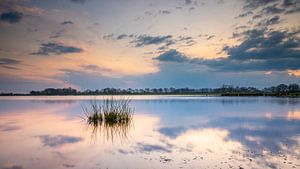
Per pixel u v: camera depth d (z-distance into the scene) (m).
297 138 8.59
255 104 27.80
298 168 5.41
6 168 5.59
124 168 5.52
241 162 5.86
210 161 5.95
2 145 7.88
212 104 28.50
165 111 19.88
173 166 5.61
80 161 6.08
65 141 8.47
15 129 11.09
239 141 8.20
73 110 21.28
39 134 9.80
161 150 7.09
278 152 6.70
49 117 15.99
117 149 7.27
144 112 19.11
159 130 10.62
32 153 6.83
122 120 14.05
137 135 9.51
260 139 8.48
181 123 12.80
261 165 5.62
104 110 14.52
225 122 13.02
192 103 31.05
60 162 6.02
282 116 15.66
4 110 21.41
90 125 12.38
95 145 7.81
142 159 6.18
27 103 32.88
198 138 8.80
